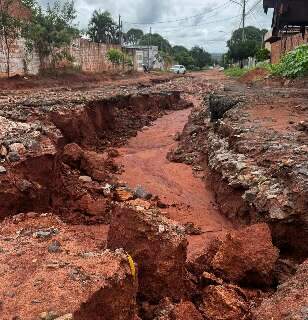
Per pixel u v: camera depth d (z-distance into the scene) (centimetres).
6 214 902
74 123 1650
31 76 3189
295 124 1327
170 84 4384
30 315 447
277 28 1894
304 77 2348
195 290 661
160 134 2170
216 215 1101
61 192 1076
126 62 5828
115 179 1298
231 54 5916
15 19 2969
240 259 687
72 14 3838
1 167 945
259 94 1944
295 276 609
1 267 543
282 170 919
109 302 505
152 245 627
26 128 1203
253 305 620
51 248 587
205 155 1535
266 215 866
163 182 1373
